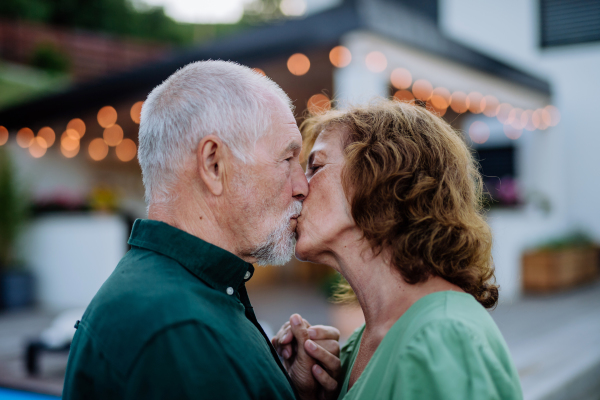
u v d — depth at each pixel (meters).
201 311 0.96
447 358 0.85
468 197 1.16
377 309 1.13
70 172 10.17
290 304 7.37
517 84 7.36
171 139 1.08
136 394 0.87
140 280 1.00
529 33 10.70
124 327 0.92
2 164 8.32
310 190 1.20
